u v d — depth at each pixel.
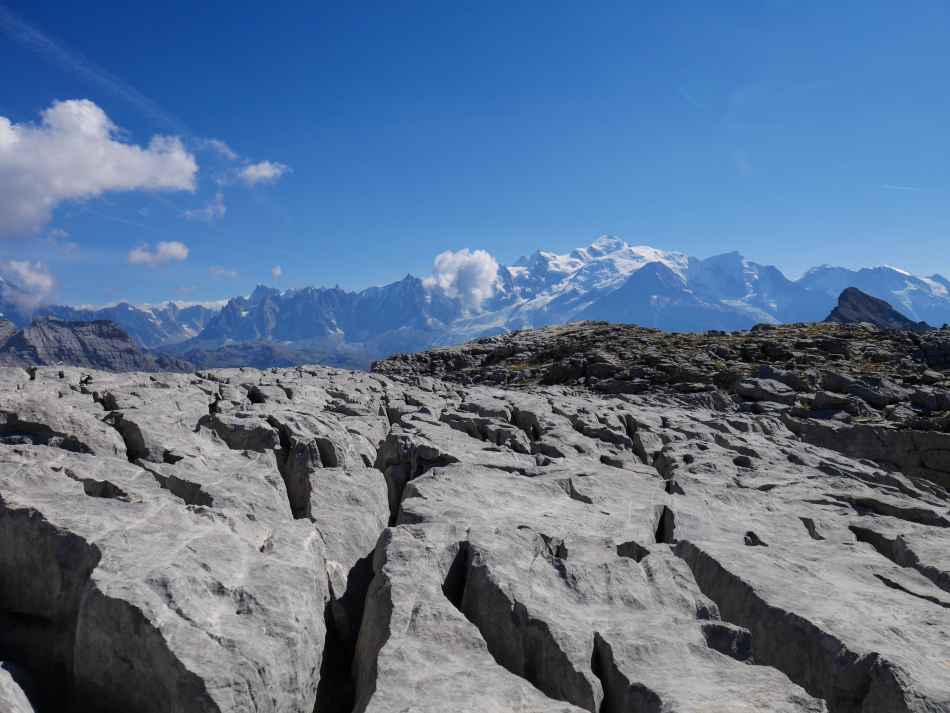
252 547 11.25
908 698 8.30
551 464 21.66
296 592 9.81
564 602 10.76
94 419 15.99
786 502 19.94
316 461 18.52
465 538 12.61
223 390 29.25
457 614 9.94
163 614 8.44
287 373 47.81
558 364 86.88
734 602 11.85
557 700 8.20
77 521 10.34
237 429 19.42
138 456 16.45
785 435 38.88
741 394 57.88
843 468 28.39
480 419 28.53
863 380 55.22
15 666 8.97
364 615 10.78
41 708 8.84
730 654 9.63
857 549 15.54
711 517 16.97
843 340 76.81
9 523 10.23
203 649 8.08
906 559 15.22
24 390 22.53
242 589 9.49
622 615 10.50
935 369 67.62
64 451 13.55
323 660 10.43
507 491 17.05
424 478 17.23
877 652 9.07
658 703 7.88
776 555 13.70
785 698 7.98
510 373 90.00
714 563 12.86
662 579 11.88
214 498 13.16
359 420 26.44
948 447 40.25
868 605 11.30
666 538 16.64
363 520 15.17
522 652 9.74
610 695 8.85
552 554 13.33
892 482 27.19
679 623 10.09
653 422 34.97
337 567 12.45
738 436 33.12
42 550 9.94
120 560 9.46
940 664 9.23
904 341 75.12
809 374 60.34
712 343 83.00
